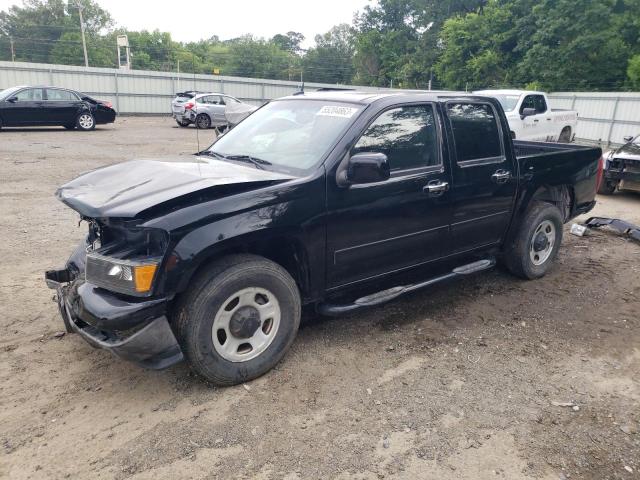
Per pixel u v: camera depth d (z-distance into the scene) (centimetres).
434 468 271
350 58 8294
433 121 420
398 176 390
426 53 5072
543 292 513
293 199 333
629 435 301
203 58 8975
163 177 330
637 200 1005
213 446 282
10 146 1451
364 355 381
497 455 281
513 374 362
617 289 527
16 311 437
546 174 518
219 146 440
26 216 737
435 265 445
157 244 297
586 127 2484
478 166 447
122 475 261
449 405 324
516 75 3638
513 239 516
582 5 3019
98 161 1242
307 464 271
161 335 296
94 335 307
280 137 402
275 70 8569
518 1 3656
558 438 297
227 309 326
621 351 401
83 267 354
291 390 334
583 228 717
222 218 306
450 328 429
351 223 366
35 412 308
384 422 305
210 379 325
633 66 2873
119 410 311
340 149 358
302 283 362
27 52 7525
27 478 258
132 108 3325
